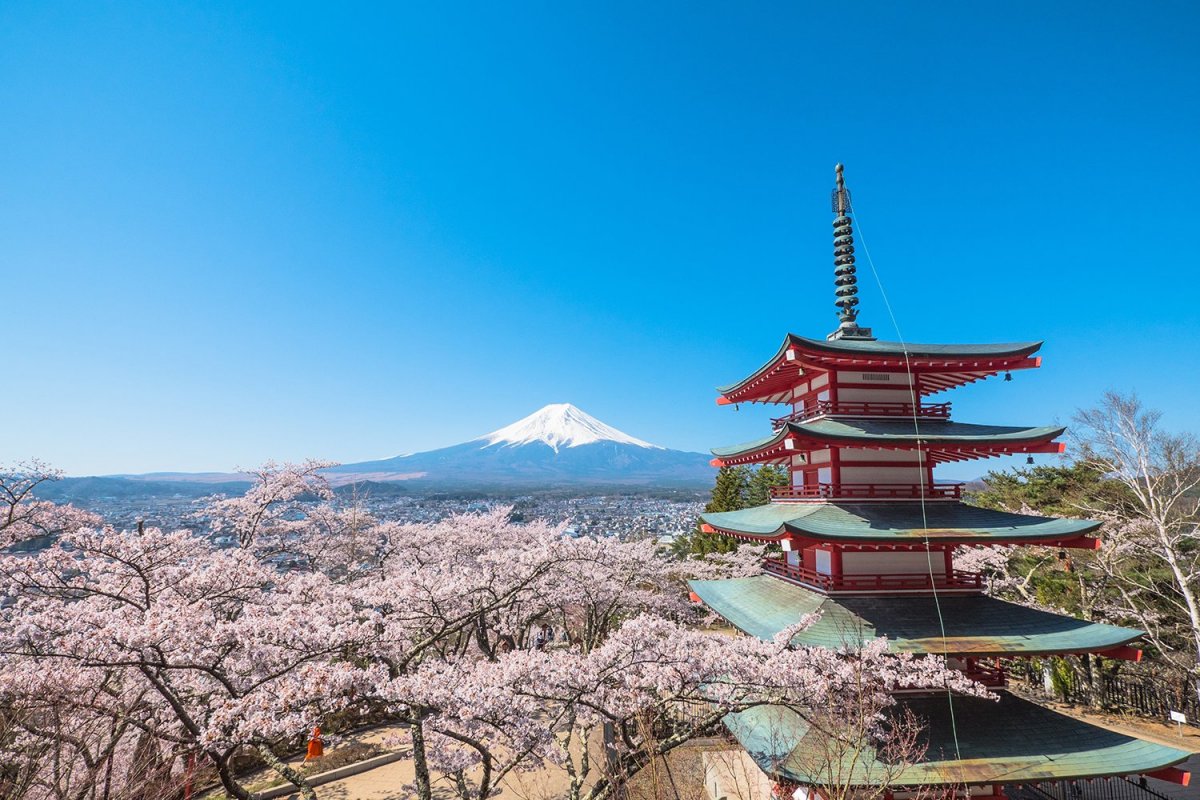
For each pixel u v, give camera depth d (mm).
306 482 26781
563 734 18406
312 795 9695
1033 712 13086
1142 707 22938
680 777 16719
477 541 29094
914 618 13695
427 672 10227
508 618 23109
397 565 27500
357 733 21812
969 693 12062
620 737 13125
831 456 15273
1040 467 35500
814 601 14727
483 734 10766
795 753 11773
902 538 13289
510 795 17078
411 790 17641
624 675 11156
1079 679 25031
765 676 11344
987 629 13336
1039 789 16891
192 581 13086
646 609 26906
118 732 12156
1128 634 13047
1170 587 24547
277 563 25938
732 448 20359
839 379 15930
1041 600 28344
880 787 10914
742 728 13797
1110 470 25875
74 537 11875
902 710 12875
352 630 10305
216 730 8609
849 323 17719
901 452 15547
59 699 9914
